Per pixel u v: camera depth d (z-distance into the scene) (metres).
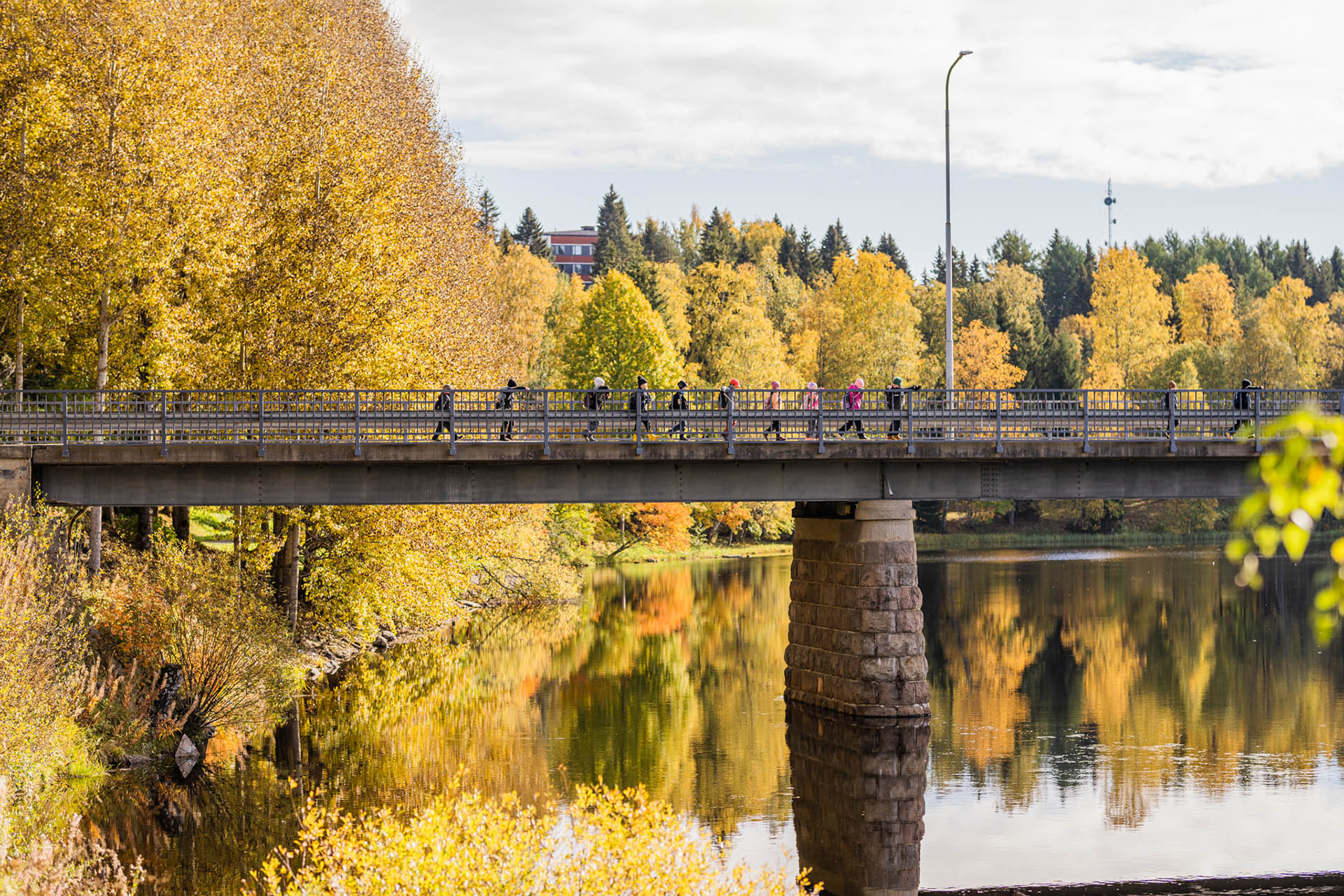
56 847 18.75
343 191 36.31
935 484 31.64
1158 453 30.92
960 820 24.52
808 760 28.94
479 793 12.62
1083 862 22.06
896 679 32.66
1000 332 115.25
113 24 32.19
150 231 31.42
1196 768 28.61
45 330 34.50
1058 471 31.77
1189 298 131.25
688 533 99.25
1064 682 39.50
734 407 32.09
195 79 32.75
